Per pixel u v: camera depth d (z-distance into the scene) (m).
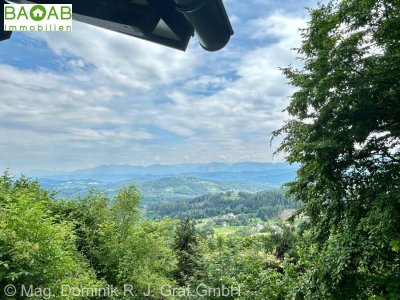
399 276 4.34
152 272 13.72
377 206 4.43
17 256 6.23
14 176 13.08
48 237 7.19
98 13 1.65
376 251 4.32
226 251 9.70
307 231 6.45
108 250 13.41
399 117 5.24
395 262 4.57
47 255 6.92
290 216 6.55
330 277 4.79
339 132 5.14
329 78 5.07
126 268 12.70
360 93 4.87
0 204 7.46
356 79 5.03
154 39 1.79
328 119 5.26
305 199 6.45
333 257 4.80
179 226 17.84
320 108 5.46
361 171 5.50
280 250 13.33
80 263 11.77
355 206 5.15
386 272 4.62
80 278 9.37
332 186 5.52
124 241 13.80
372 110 5.04
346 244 4.79
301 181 6.11
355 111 5.03
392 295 4.09
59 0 1.64
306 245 6.34
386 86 4.89
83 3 1.65
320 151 5.10
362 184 5.39
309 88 5.43
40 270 6.71
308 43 5.50
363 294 4.57
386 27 4.59
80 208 14.88
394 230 4.33
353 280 4.65
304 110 5.71
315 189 5.77
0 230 6.39
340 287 4.68
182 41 1.78
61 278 7.52
